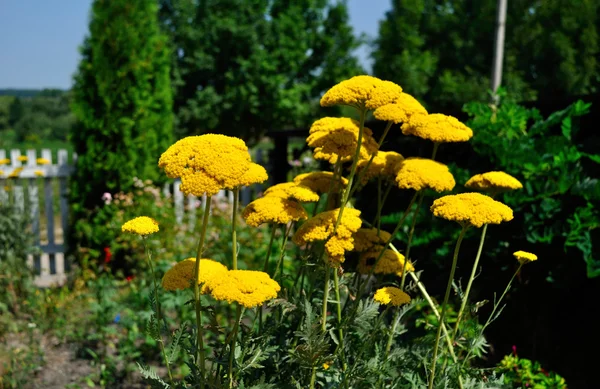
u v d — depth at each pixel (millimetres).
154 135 7348
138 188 7211
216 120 15688
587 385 3898
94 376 4176
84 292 6125
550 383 3363
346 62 17062
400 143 5531
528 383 3400
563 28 19312
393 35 19312
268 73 15500
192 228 7195
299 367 2596
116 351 4594
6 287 5578
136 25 7164
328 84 16922
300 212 2506
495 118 4938
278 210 2443
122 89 6992
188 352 2369
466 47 20078
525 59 19609
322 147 2621
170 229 6840
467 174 4488
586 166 4344
